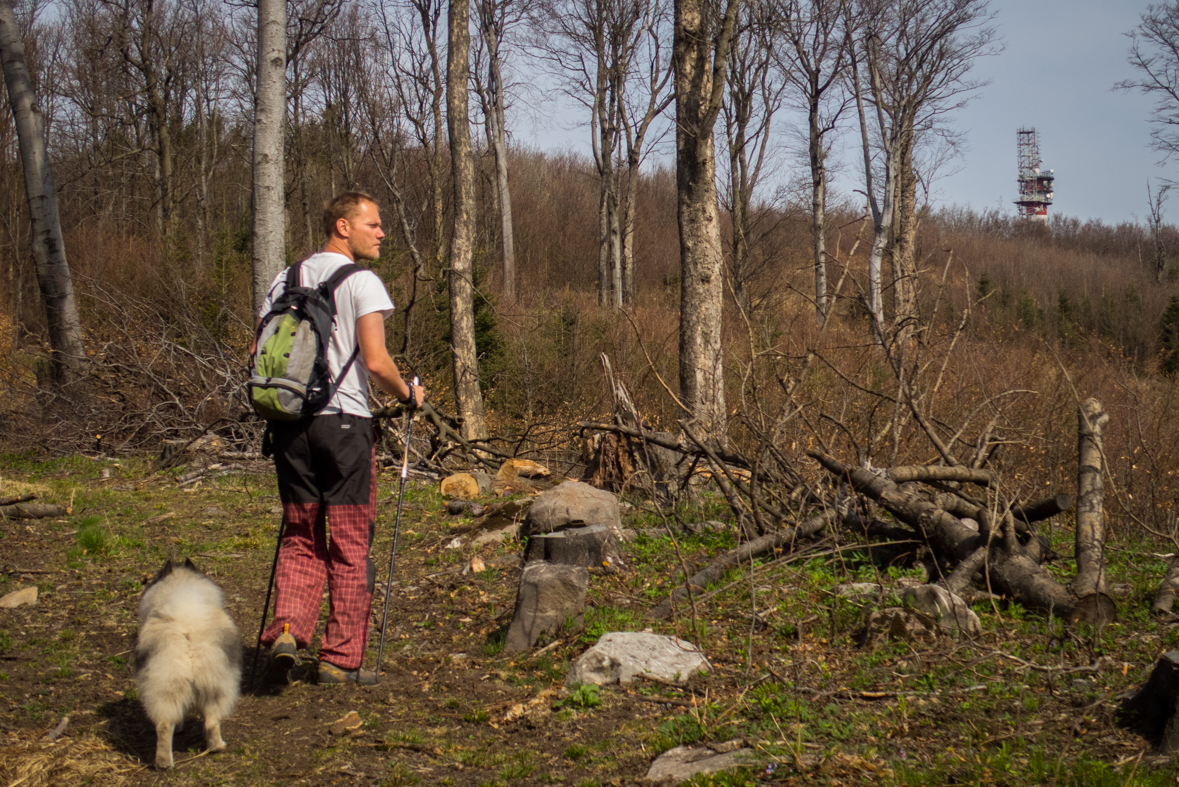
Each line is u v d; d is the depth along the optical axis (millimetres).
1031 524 5969
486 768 3330
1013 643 4301
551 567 4906
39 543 7137
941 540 5324
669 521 7230
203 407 11875
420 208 35094
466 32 14672
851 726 3459
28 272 28469
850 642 4441
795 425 7016
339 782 3223
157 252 24531
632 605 5254
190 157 37875
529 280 35031
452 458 11664
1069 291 49938
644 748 3395
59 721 3773
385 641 4992
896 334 7152
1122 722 3361
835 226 30094
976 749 3230
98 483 10047
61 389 12508
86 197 36781
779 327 15367
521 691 4090
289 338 3938
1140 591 5047
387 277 19906
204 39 37125
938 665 4051
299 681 4250
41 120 13672
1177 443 10125
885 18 27938
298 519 4141
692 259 9547
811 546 5594
